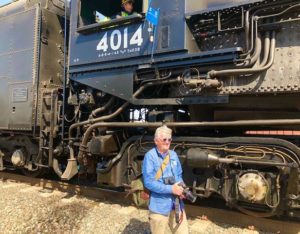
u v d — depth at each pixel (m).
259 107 4.50
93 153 5.34
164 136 3.40
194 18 4.53
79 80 5.69
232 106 4.66
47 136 6.52
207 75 4.22
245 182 4.05
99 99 5.74
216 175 4.55
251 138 4.23
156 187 3.34
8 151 7.66
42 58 6.78
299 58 3.85
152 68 4.84
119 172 5.29
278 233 4.42
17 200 5.92
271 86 3.97
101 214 5.20
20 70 6.91
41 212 5.32
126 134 5.59
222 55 4.18
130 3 5.42
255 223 4.60
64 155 6.48
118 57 5.12
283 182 4.04
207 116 4.83
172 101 4.64
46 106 6.56
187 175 4.71
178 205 3.43
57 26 7.15
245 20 4.12
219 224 4.75
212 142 4.50
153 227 3.42
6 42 7.30
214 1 4.42
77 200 5.96
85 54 5.56
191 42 4.59
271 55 3.97
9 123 7.03
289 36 3.94
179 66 4.56
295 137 4.68
